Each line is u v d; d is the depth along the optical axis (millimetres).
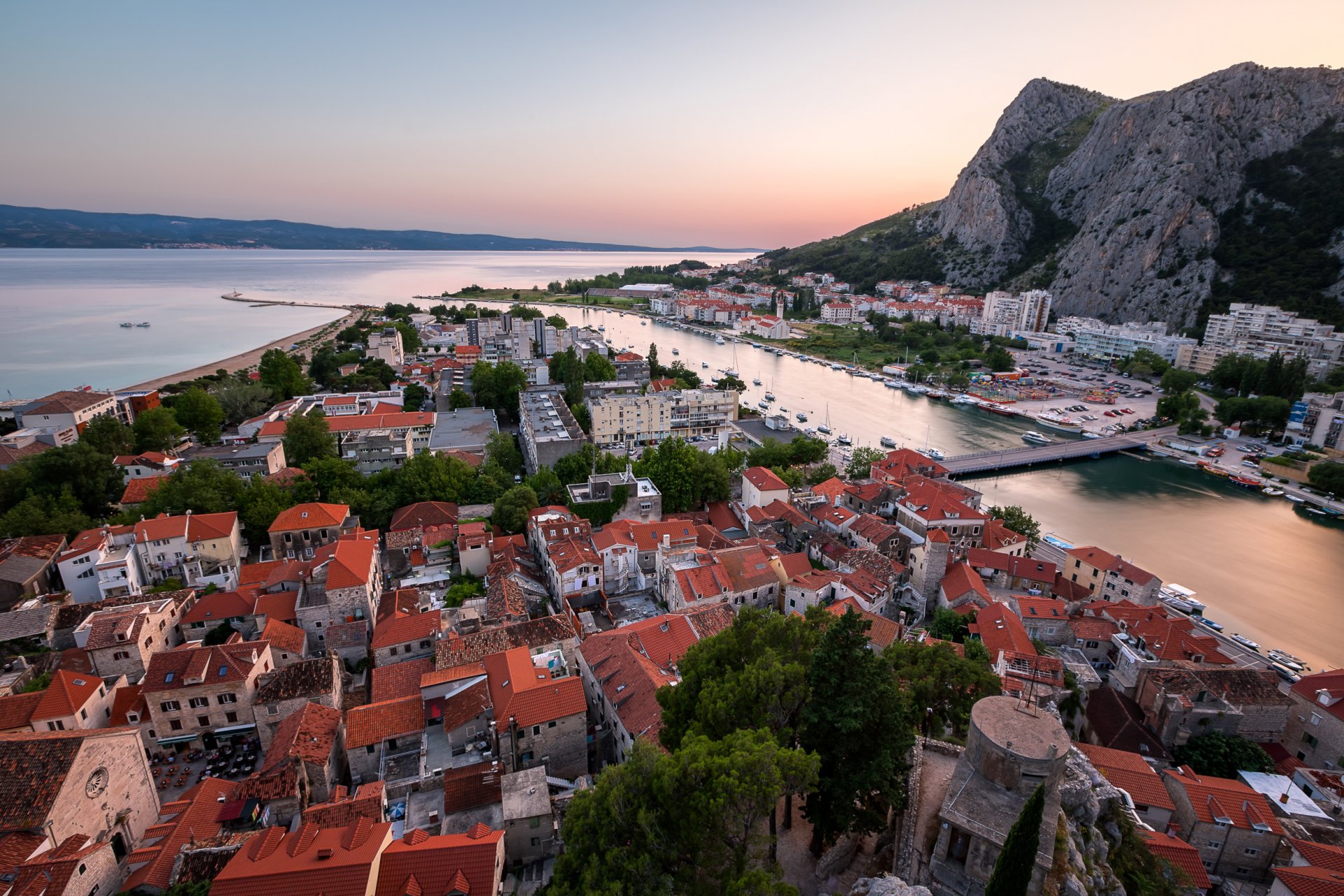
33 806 51000
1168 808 67562
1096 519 175500
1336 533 167875
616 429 197250
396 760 70000
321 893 43469
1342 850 61281
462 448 170750
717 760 40594
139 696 80188
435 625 92250
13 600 98750
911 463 171250
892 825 49938
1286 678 105062
